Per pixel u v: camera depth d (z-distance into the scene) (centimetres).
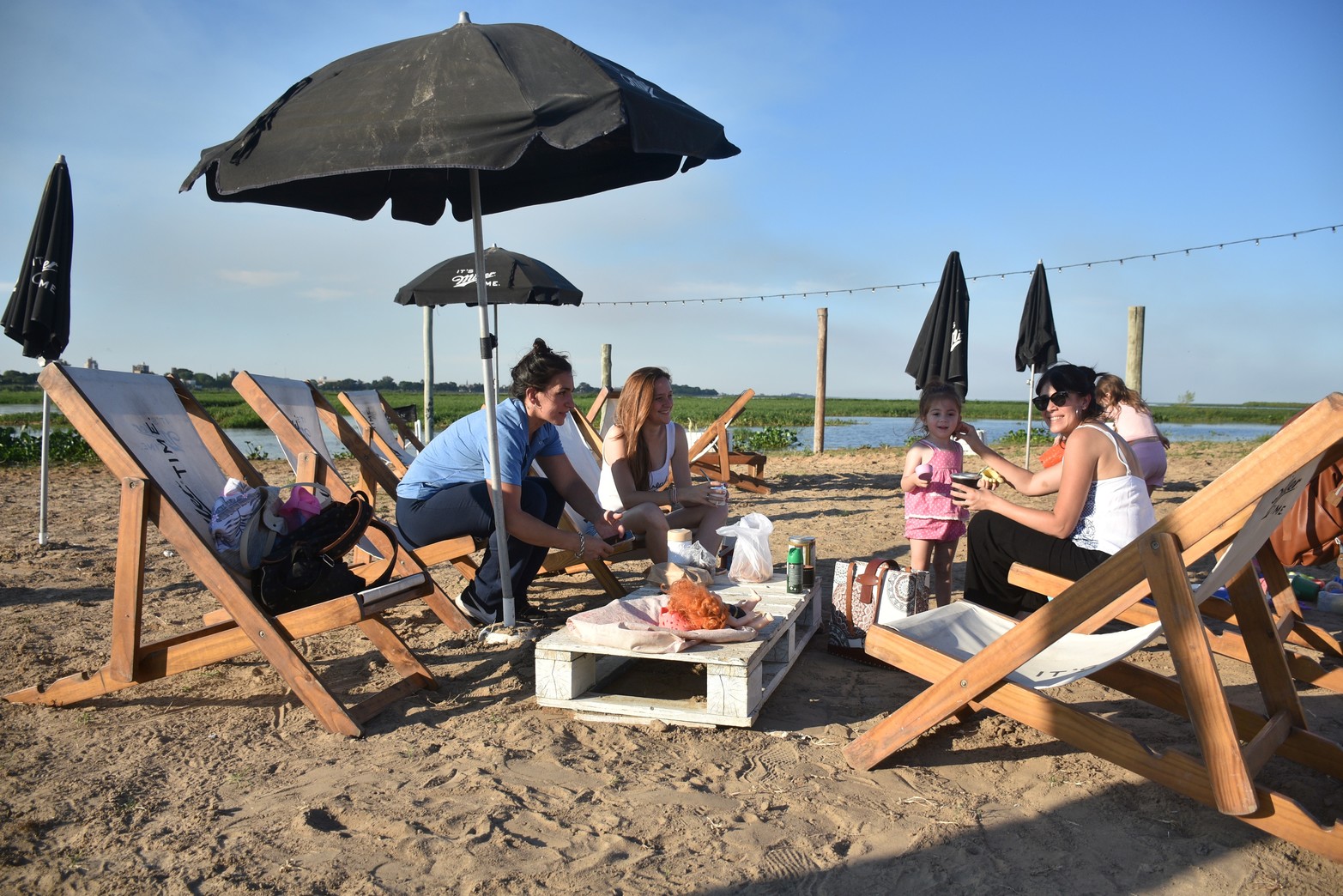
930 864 234
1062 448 527
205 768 292
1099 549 367
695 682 380
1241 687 366
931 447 448
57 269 649
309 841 242
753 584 430
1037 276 1186
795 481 1188
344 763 297
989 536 397
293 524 356
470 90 309
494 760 298
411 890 219
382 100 314
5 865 229
